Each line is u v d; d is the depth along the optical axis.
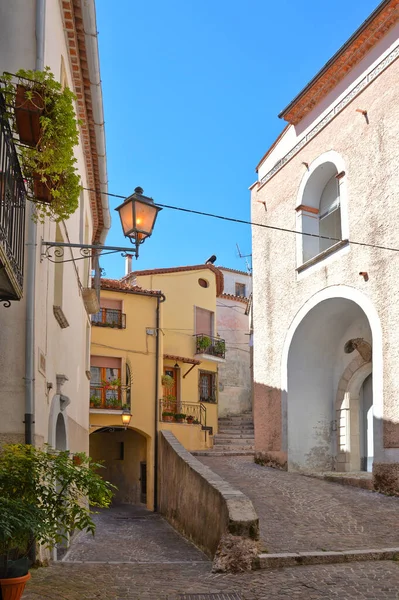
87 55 10.90
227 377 33.81
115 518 16.72
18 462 5.98
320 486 13.08
